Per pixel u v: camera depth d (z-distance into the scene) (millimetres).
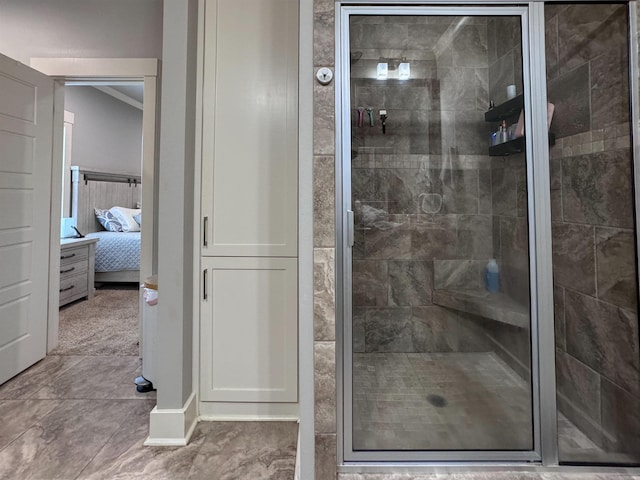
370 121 1549
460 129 1736
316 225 1258
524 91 1355
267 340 1771
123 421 1707
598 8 1331
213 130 1771
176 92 1619
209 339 1762
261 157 1780
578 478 1251
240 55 1779
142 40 2383
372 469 1277
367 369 1469
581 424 1344
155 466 1397
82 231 4668
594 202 1382
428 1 1300
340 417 1287
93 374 2213
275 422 1732
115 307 3730
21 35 2393
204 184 1769
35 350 2348
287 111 1781
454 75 1649
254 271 1771
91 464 1402
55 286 2561
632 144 1293
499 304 1560
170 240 1607
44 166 2395
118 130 5453
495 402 1486
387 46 1470
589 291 1393
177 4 1626
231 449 1515
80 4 2387
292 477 1348
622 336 1316
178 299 1602
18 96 2168
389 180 1644
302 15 1259
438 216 1713
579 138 1388
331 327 1255
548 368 1315
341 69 1301
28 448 1495
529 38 1337
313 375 1253
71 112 4559
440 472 1277
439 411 1460
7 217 2107
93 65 2379
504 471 1279
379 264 1566
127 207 5582
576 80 1369
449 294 1682
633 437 1297
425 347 1633
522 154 1448
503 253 1592
